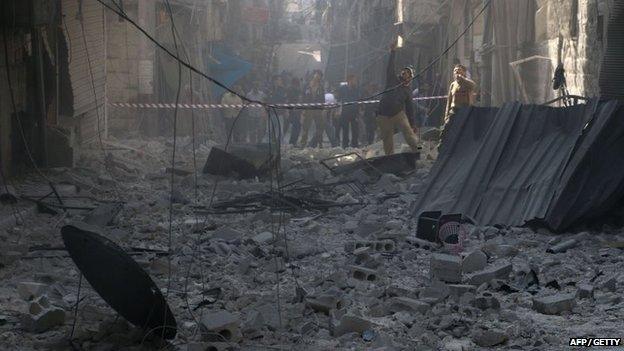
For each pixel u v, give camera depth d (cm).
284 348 681
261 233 1098
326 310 776
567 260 995
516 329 719
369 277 899
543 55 1930
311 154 2245
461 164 1317
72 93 1809
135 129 2577
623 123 1204
